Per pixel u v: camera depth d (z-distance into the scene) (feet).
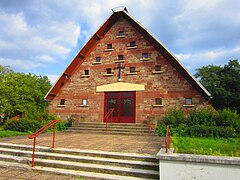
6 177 22.16
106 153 26.04
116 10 60.90
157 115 53.42
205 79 116.26
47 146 30.83
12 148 31.50
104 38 63.72
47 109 65.41
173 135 41.06
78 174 22.59
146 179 21.24
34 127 52.08
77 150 27.76
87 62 63.87
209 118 45.39
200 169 18.80
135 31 60.44
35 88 110.42
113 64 60.70
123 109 57.36
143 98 55.62
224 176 18.17
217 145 28.19
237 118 44.60
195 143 29.99
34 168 24.59
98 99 60.34
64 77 64.95
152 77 55.83
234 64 104.22
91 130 50.98
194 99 51.01
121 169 22.77
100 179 21.67
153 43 57.47
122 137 42.06
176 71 53.78
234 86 100.68
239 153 20.94
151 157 24.07
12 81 87.30
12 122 54.19
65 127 55.93
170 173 19.51
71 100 63.21
